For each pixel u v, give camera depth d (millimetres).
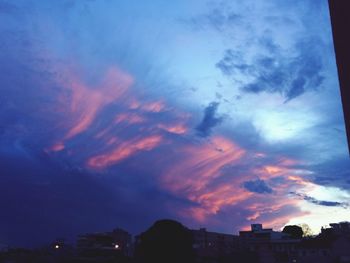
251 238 63438
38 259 65188
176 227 45094
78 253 64188
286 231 80000
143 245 44844
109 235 68938
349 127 3709
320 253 53312
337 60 3867
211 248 58875
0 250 69312
